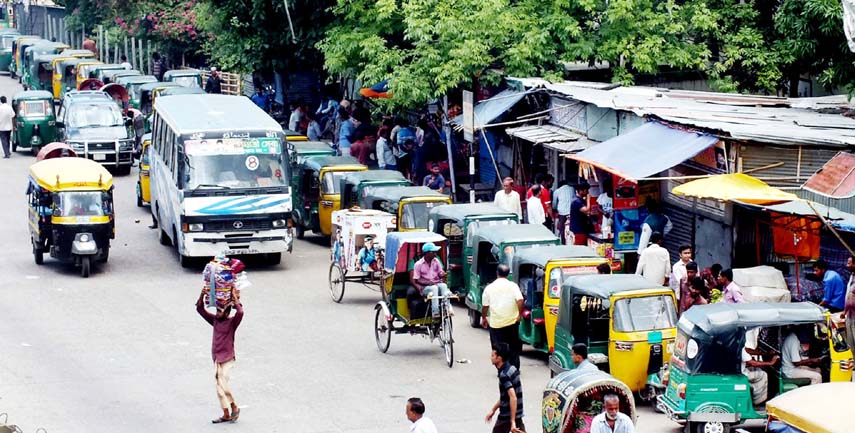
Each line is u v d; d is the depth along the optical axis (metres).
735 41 40.88
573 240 34.34
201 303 24.42
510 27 40.94
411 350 29.69
